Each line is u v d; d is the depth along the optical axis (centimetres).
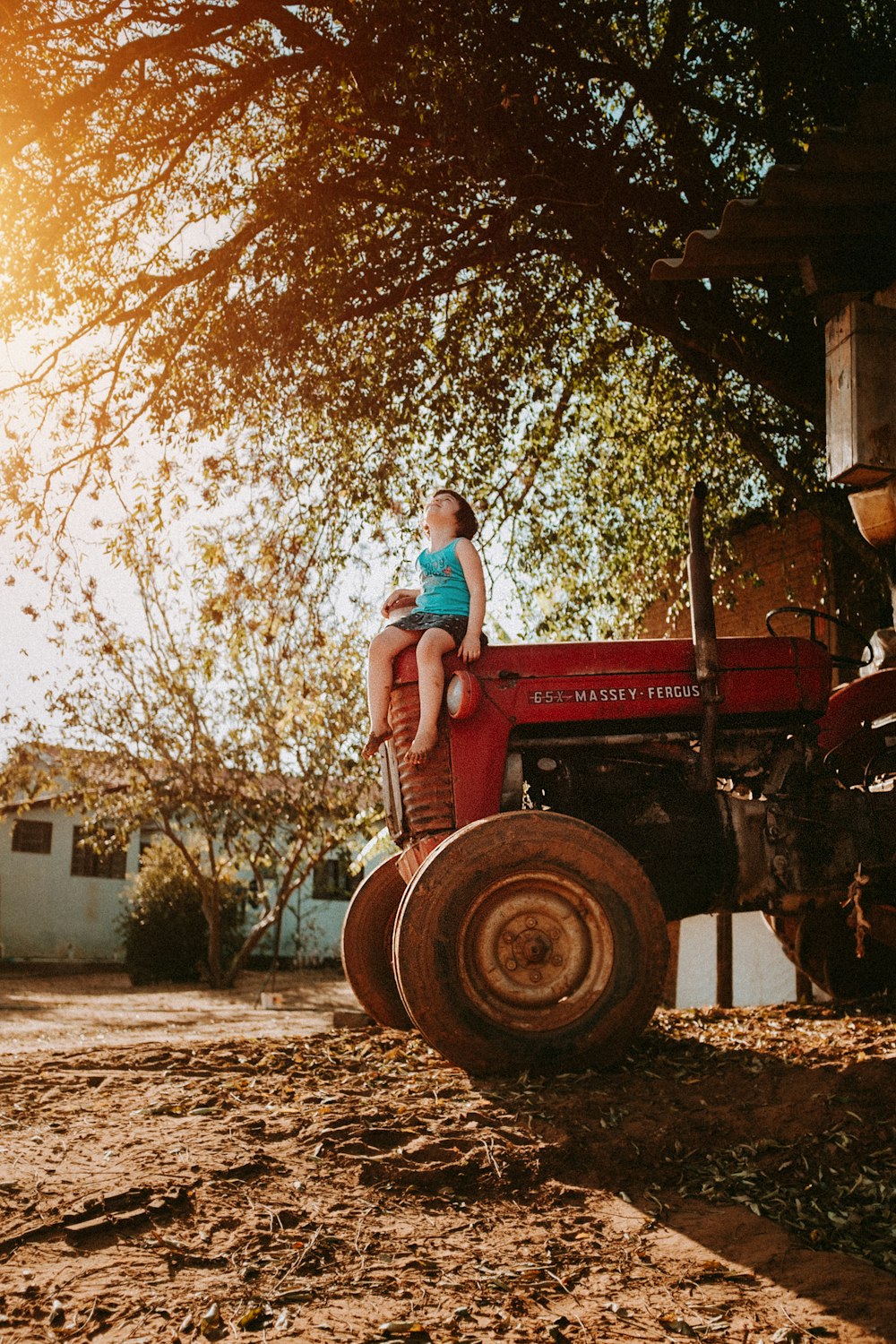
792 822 520
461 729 486
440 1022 431
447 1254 291
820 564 1178
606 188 798
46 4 793
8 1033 1045
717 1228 309
